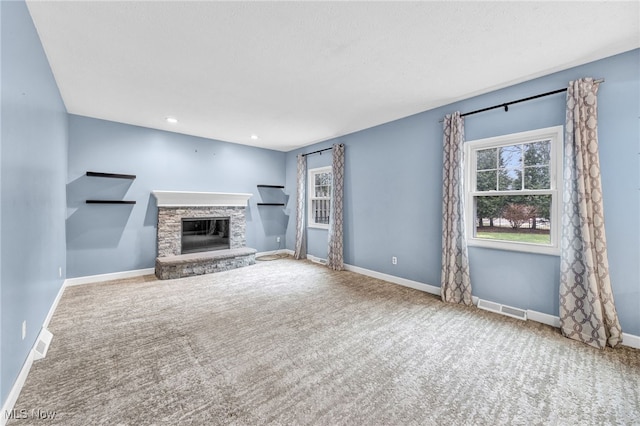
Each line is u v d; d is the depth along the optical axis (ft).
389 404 5.20
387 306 10.32
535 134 9.04
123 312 9.61
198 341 7.59
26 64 5.96
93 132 13.24
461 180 10.61
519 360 6.73
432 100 11.03
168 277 13.87
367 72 8.75
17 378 5.37
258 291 12.03
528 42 7.10
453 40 7.04
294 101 11.21
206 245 17.02
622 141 7.47
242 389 5.59
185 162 16.29
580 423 4.74
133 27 6.53
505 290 9.78
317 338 7.81
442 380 5.94
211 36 6.89
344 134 16.20
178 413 4.91
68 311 9.62
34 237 6.77
